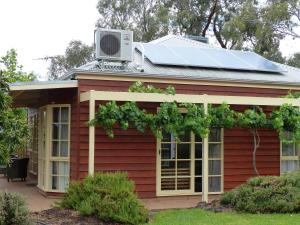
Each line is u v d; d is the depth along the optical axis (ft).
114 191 27.27
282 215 28.76
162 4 107.24
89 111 33.76
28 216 23.20
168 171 37.63
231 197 31.24
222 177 38.86
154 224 26.12
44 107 39.17
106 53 35.70
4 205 22.17
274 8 85.40
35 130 47.60
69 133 36.65
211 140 38.93
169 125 33.71
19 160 46.68
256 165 40.01
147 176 36.83
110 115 32.78
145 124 33.58
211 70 40.75
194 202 35.42
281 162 41.14
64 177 36.99
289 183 31.09
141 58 40.11
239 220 27.12
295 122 36.47
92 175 29.73
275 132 40.86
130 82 36.45
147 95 33.45
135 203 27.04
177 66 40.11
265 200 29.89
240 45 91.81
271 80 39.78
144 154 36.88
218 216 28.35
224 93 38.83
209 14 104.53
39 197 37.11
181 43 48.98
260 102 36.11
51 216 27.25
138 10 110.93
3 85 25.61
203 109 34.37
